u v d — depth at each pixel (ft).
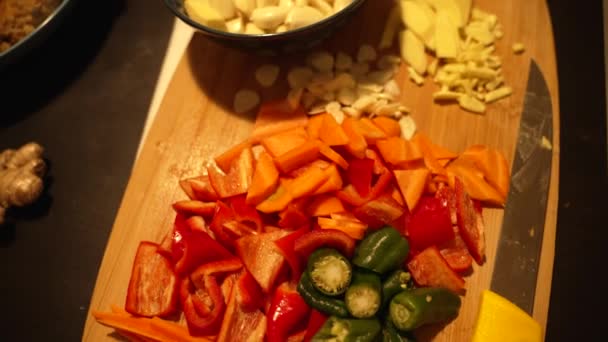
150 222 1.14
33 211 1.22
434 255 1.01
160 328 1.02
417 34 1.24
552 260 1.04
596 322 1.06
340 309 0.97
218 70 1.27
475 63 1.21
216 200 1.11
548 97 1.17
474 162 1.11
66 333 1.11
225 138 1.21
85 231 1.20
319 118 1.16
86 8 1.44
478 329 0.97
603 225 1.14
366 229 1.05
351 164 1.09
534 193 1.09
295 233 1.03
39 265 1.18
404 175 1.06
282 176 1.12
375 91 1.21
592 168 1.19
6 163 1.23
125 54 1.39
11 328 1.12
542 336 0.98
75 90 1.36
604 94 1.26
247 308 1.03
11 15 1.31
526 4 1.28
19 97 1.36
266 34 1.09
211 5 1.15
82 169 1.26
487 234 1.07
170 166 1.18
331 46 1.28
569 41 1.34
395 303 0.98
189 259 1.03
